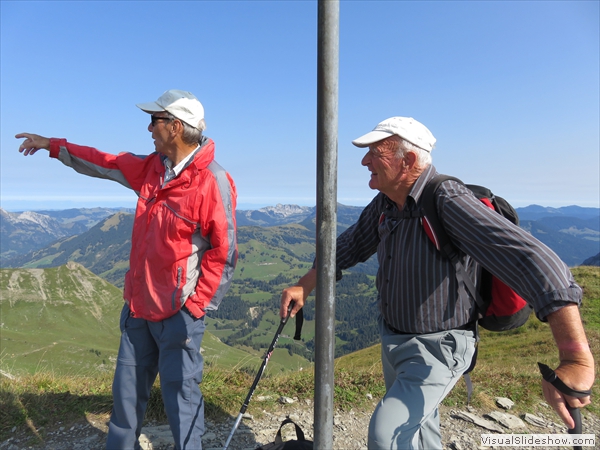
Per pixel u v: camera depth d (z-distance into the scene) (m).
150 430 3.48
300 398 4.29
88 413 3.67
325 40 1.49
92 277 162.50
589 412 4.55
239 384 4.48
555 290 1.58
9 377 4.34
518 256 1.73
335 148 1.57
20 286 145.50
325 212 1.61
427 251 2.21
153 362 2.81
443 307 2.22
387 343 2.44
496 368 6.20
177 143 2.64
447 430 3.93
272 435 3.58
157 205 2.64
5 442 3.25
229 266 2.64
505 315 2.23
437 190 2.16
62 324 124.06
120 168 2.93
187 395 2.66
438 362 2.22
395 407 2.09
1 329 106.19
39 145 2.97
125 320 2.76
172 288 2.56
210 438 3.48
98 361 84.44
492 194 2.33
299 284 2.51
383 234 2.47
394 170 2.28
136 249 2.70
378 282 2.52
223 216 2.57
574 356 1.52
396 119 2.30
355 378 4.78
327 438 1.73
